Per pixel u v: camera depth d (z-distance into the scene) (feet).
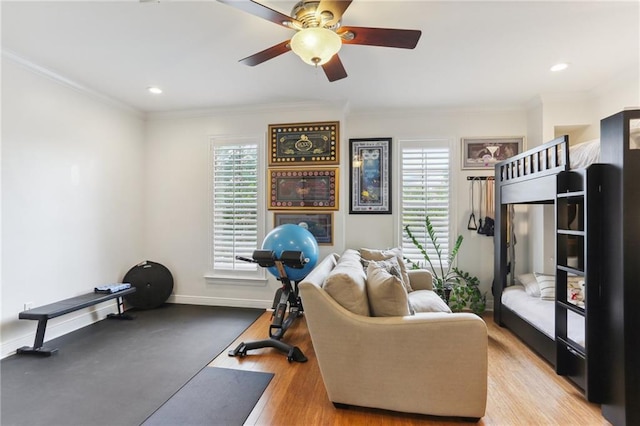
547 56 8.39
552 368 7.75
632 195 5.55
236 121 12.94
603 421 5.82
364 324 5.90
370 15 6.58
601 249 6.09
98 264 11.35
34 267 9.18
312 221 12.37
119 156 12.27
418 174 12.85
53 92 9.72
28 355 8.47
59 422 5.73
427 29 7.11
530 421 5.80
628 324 5.52
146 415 5.94
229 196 13.03
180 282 13.38
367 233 13.12
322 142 12.26
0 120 8.34
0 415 5.92
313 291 6.09
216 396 6.57
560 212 7.20
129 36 7.48
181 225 13.37
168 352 8.70
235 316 11.73
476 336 5.54
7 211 8.52
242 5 5.08
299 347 9.06
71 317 10.35
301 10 5.51
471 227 12.47
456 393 5.65
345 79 9.93
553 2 6.16
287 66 9.04
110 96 11.43
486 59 8.59
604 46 7.86
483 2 6.17
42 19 6.79
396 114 12.95
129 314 11.93
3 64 8.38
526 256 12.26
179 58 8.58
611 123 5.87
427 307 8.09
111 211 11.92
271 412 6.06
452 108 12.51
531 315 8.75
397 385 5.85
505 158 12.32
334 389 6.11
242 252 12.93
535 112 11.65
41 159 9.39
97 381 7.16
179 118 13.33
